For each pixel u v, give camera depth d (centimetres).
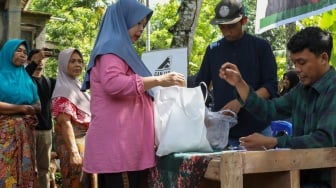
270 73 345
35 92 472
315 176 261
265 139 246
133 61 286
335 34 467
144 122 286
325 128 246
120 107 280
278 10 393
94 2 1750
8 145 435
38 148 507
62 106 433
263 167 231
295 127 275
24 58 466
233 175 225
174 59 340
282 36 1998
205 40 1508
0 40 684
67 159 435
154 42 1585
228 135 328
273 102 286
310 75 258
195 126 278
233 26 341
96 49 284
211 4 1509
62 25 1570
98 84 285
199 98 282
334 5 341
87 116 448
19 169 438
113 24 289
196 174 247
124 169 276
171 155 272
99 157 278
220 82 353
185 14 545
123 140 277
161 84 280
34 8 1683
